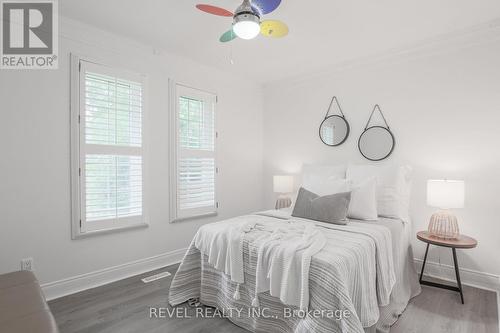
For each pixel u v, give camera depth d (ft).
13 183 7.76
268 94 15.25
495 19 8.43
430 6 7.73
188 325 6.98
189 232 11.94
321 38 9.70
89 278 9.08
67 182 8.65
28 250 7.99
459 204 8.39
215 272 7.76
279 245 6.35
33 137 8.06
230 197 13.71
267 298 6.41
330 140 12.69
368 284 6.21
